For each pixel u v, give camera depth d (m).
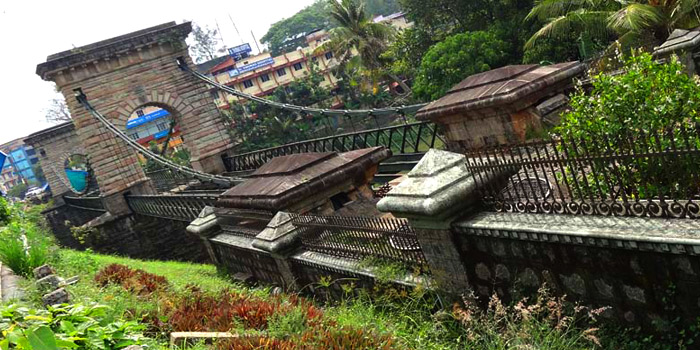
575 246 4.40
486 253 5.29
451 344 5.22
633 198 4.59
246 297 7.10
